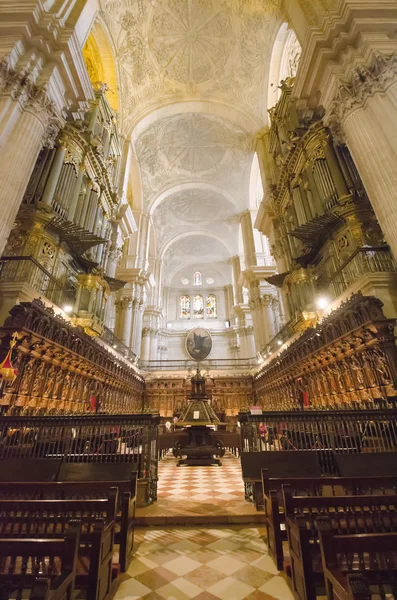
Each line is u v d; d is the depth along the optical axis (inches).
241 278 1072.8
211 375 846.5
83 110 395.2
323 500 106.7
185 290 1360.7
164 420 701.3
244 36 692.7
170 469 323.0
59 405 352.2
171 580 110.0
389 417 206.4
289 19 414.3
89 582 85.4
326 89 322.3
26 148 265.4
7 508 107.6
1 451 196.9
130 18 645.9
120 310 808.3
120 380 584.1
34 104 281.7
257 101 764.6
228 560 124.7
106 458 195.8
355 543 70.7
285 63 693.3
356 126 277.7
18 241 360.2
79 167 480.4
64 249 427.5
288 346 509.4
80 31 341.1
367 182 261.0
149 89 772.6
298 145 494.6
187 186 1046.4
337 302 362.0
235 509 176.9
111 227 650.8
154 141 893.8
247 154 909.8
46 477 157.9
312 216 453.4
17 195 250.8
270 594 100.5
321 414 210.2
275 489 137.7
